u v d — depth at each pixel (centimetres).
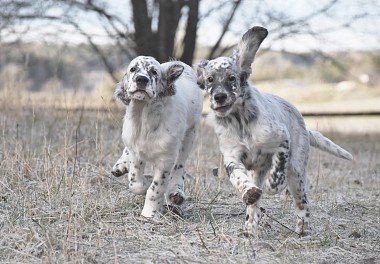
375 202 1171
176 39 2270
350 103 3619
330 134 2141
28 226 868
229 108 870
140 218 940
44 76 2489
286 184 920
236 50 910
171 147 959
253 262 788
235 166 885
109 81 2534
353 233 942
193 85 1064
